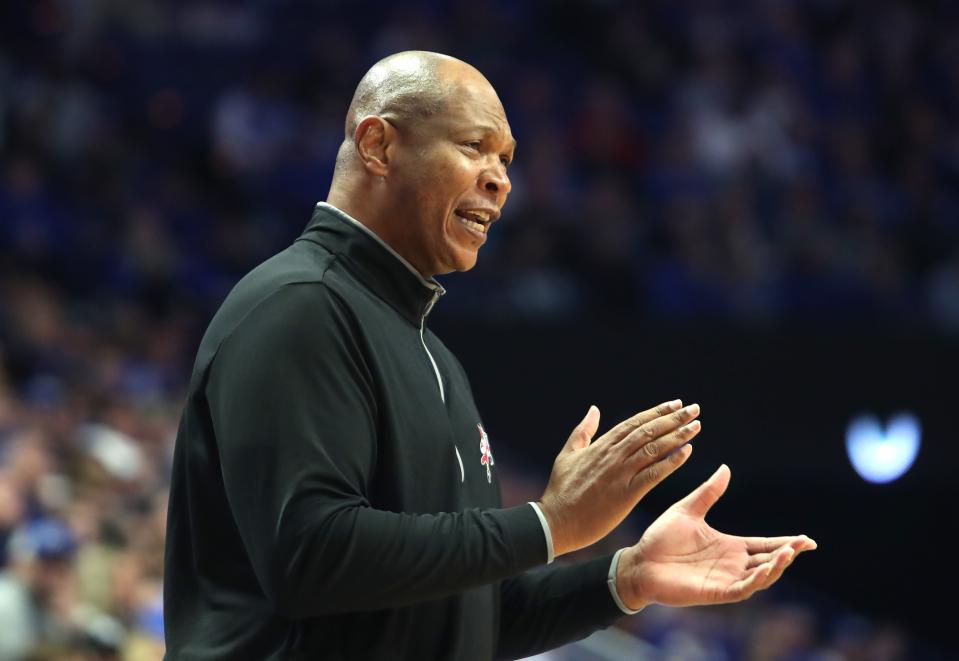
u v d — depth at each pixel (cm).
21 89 3306
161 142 3525
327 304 648
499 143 705
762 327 3253
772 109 3756
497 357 3119
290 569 593
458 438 700
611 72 3878
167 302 2948
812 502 3544
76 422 2227
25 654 1324
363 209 696
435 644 660
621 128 3625
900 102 3978
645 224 3441
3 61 3341
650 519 3331
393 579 596
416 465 659
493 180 698
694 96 3766
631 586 730
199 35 3759
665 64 3912
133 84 3625
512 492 2741
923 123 3919
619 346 3173
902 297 3428
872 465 3284
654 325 3192
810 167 3700
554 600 755
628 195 3528
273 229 3297
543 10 3956
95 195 3162
